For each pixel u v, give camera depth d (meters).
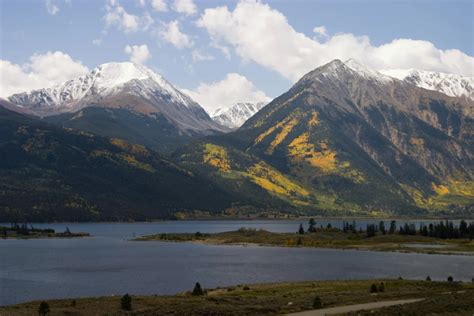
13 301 143.12
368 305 103.00
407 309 91.81
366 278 187.25
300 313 94.25
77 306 109.62
